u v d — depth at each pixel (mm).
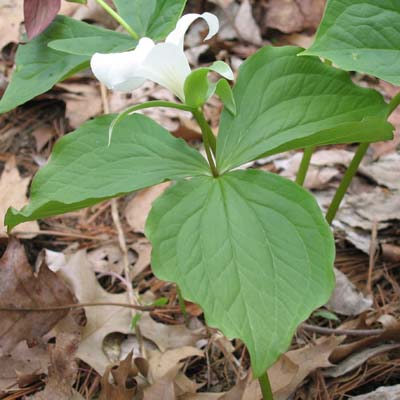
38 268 641
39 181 516
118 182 508
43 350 590
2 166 784
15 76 568
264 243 464
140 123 532
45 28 568
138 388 566
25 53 574
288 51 508
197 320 635
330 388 571
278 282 452
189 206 483
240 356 605
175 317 640
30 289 597
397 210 710
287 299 447
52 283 602
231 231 470
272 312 443
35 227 699
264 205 475
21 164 789
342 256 688
